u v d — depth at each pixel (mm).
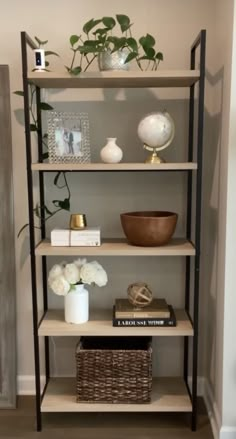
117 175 2326
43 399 2178
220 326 2043
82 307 2137
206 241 2357
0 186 2301
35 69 1979
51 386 2312
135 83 2100
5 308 2354
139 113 2287
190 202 2275
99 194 2342
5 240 2326
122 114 2287
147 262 2387
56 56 2244
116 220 2357
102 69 1973
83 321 2146
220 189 2039
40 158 2201
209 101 2264
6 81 2234
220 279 2043
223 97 1991
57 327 2096
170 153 2314
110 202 2346
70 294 2125
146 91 2271
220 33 2086
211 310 2287
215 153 2172
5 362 2367
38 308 2410
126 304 2217
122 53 1962
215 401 2160
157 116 2031
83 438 2096
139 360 2104
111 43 2111
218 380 2090
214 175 2195
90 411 2145
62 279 2102
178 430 2154
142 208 2350
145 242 2055
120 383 2119
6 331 2363
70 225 2143
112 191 2338
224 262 1942
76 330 2062
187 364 2400
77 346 2184
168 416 2275
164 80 2016
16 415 2291
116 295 2408
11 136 2283
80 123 2068
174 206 2344
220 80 2070
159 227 2025
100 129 2301
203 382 2432
